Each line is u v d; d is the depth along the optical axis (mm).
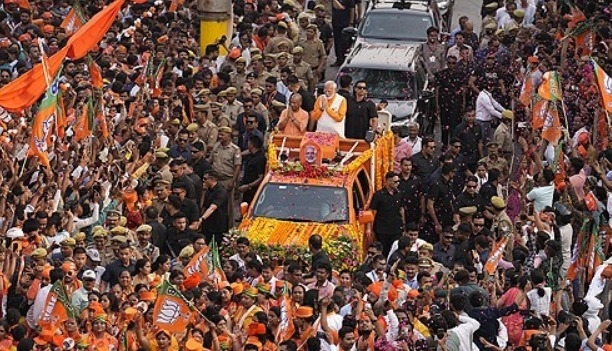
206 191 60125
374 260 51000
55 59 57844
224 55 76438
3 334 45500
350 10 87188
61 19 76812
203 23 77562
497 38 75500
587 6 73625
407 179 60812
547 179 57375
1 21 74688
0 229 51062
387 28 81750
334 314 46969
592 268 51969
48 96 55281
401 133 67875
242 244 54281
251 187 62906
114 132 62656
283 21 77688
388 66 73625
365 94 63969
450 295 46406
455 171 60844
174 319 45094
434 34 77688
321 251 53875
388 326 46250
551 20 81000
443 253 54719
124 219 53250
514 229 56375
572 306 47969
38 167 55906
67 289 47031
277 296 48531
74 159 56062
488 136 69500
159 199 56469
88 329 45812
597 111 61812
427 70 76938
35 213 51688
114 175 57031
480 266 52969
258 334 45875
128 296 47469
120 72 68875
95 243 51125
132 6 80188
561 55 71875
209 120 65125
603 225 53562
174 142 63688
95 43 63188
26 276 48250
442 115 73688
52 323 45500
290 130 62156
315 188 57812
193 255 50812
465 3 100875
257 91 67312
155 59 70000
